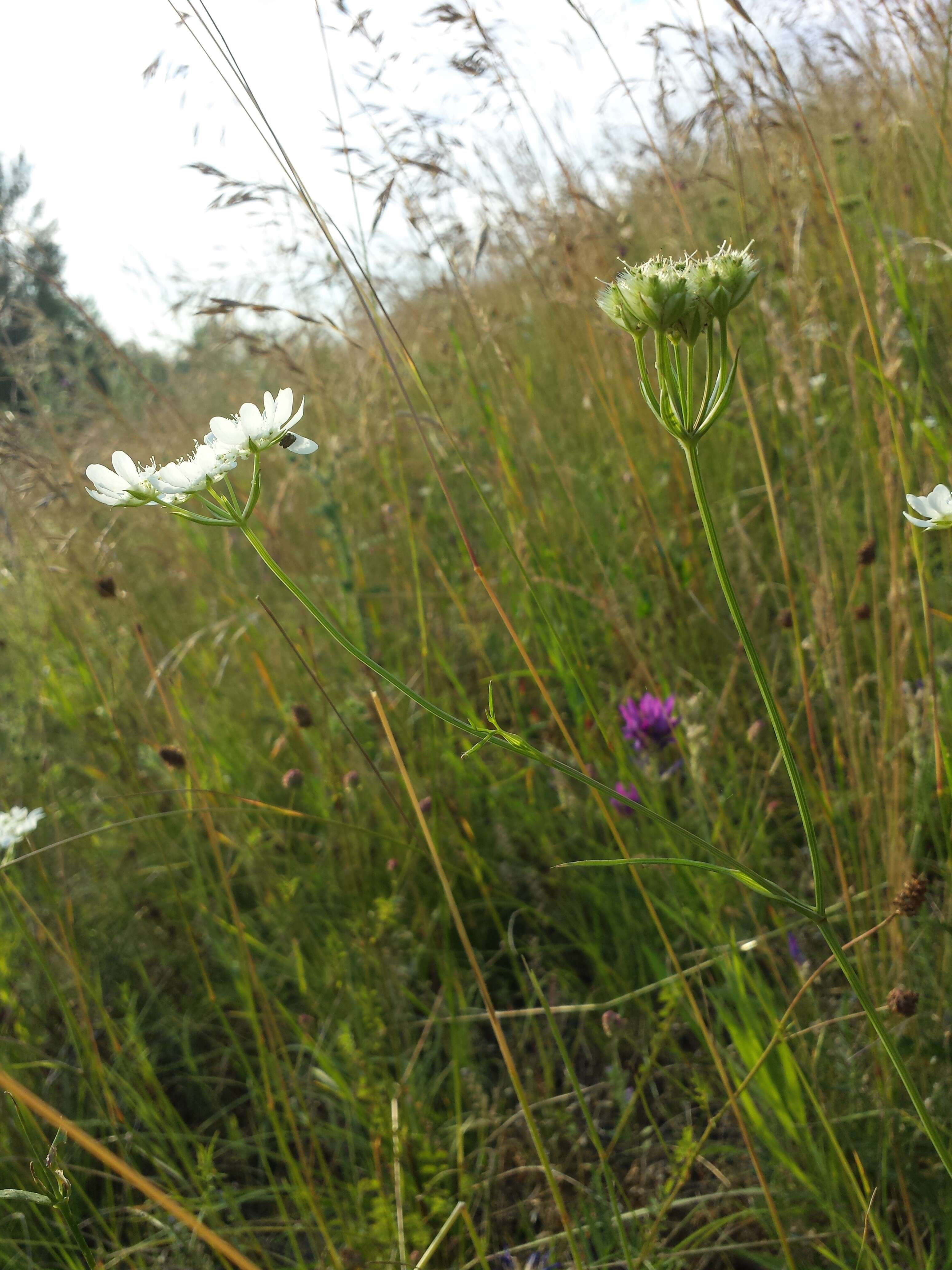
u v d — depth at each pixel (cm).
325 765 56
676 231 74
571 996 48
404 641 70
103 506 86
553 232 74
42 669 81
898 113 69
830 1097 38
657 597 64
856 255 67
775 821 51
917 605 51
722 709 52
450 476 82
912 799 43
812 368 63
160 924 57
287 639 40
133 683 73
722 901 42
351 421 84
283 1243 43
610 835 50
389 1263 35
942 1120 35
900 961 38
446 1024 48
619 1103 40
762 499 68
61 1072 49
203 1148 41
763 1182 32
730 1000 43
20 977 54
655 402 26
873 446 55
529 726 62
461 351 72
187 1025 50
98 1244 41
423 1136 41
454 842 54
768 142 67
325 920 52
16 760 71
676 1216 39
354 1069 45
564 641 58
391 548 75
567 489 70
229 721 69
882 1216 34
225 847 62
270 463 90
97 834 62
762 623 61
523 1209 40
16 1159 40
